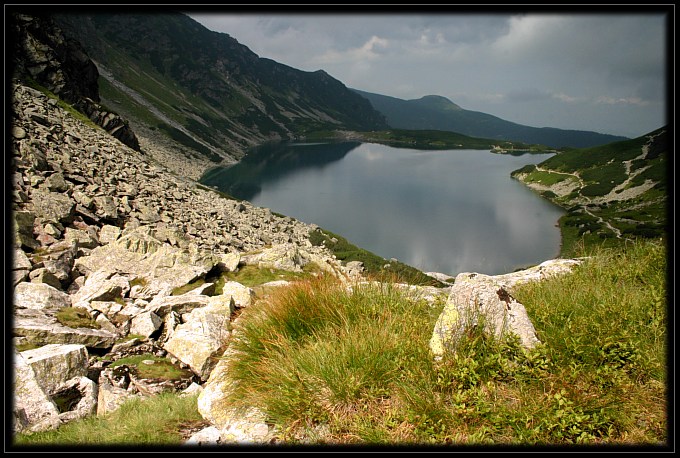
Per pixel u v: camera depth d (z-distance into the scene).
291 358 5.47
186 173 174.88
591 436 3.94
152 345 11.72
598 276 7.82
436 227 106.69
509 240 95.56
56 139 44.50
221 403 5.83
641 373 4.71
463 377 4.76
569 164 181.75
